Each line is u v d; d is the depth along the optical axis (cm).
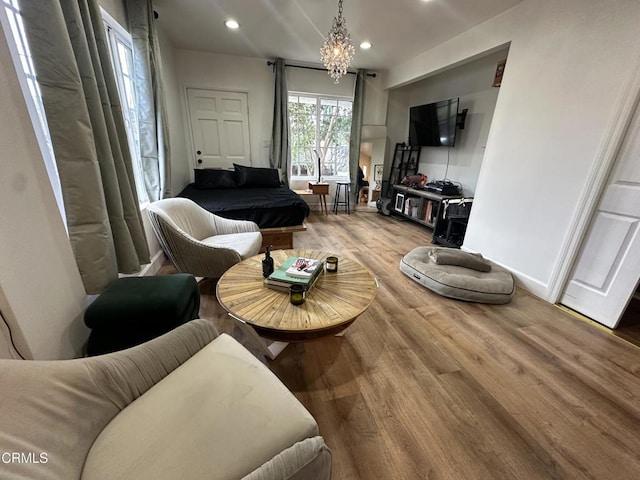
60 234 123
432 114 417
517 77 244
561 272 218
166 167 277
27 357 105
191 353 101
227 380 89
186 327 105
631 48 169
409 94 516
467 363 159
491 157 275
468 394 139
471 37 296
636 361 164
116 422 77
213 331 111
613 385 147
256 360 99
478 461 109
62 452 66
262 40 355
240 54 411
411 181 462
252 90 437
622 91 175
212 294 226
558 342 179
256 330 135
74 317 131
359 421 123
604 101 184
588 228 202
